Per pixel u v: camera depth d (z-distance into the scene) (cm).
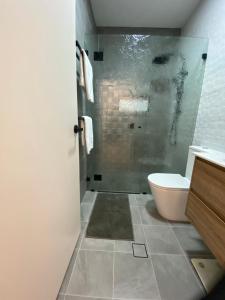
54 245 86
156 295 100
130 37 209
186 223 167
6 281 50
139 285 106
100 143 240
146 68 221
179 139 231
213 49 174
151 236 149
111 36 208
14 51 49
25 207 58
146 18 236
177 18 234
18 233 55
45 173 73
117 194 230
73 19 105
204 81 191
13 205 52
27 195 59
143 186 242
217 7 165
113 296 99
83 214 179
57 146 85
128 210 190
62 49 87
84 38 186
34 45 59
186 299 99
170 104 229
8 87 47
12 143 50
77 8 152
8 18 46
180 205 162
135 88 227
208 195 106
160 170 244
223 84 155
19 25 50
